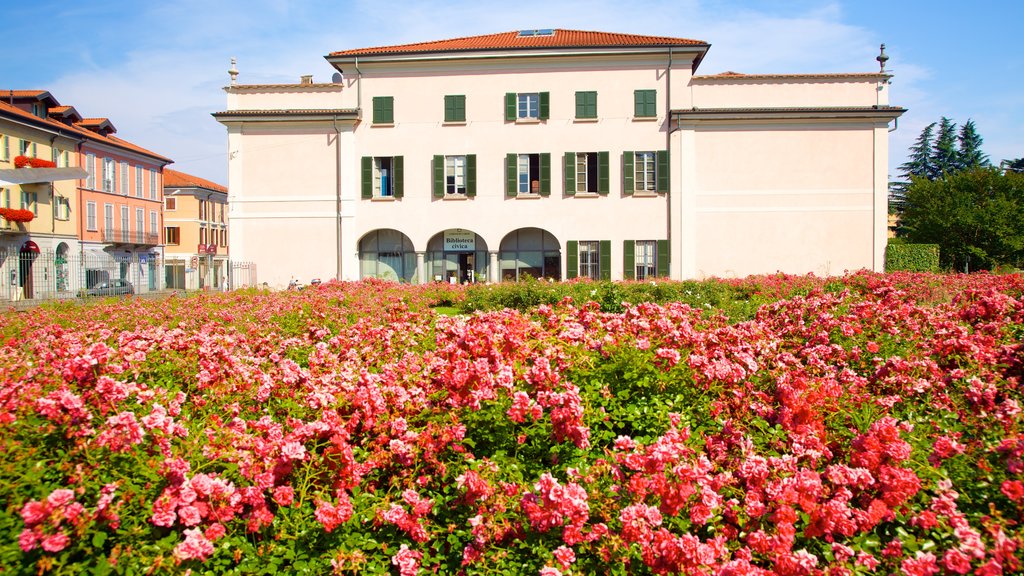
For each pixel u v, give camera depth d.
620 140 35.56
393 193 36.12
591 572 3.54
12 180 36.22
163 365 6.73
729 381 5.21
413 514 4.02
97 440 3.90
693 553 3.22
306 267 36.28
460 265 36.78
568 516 3.54
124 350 6.67
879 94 34.78
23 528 3.44
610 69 35.62
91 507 3.63
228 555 3.81
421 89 36.22
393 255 36.88
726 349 6.23
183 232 71.50
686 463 3.82
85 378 4.97
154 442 4.16
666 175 35.19
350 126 36.19
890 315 8.13
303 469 4.16
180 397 5.52
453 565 3.97
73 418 4.11
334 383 5.39
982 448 4.23
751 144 34.97
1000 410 4.78
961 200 51.72
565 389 4.85
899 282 19.88
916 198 55.75
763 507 3.64
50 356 7.35
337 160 36.28
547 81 35.88
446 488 4.29
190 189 71.44
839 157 34.75
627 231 35.47
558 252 36.44
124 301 17.56
